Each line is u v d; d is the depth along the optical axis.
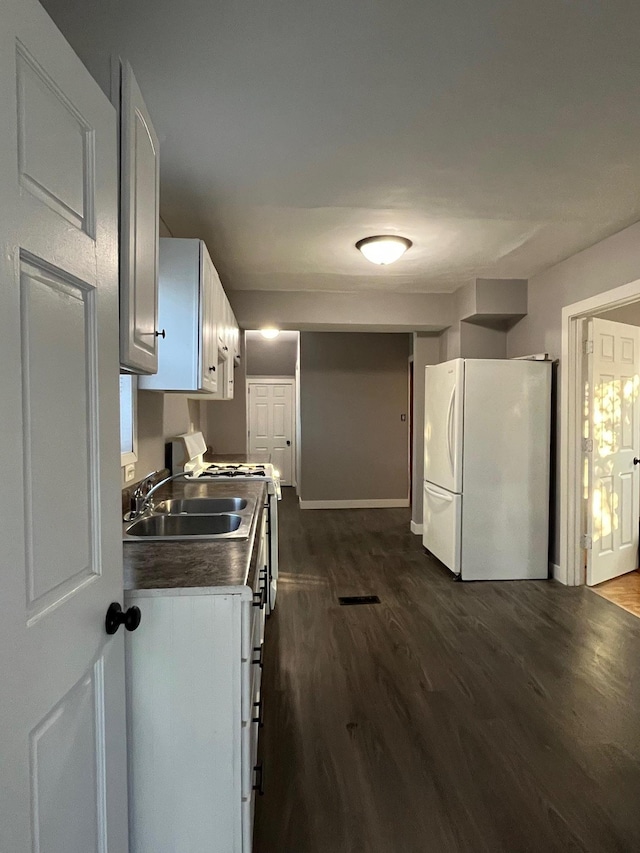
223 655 1.31
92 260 0.98
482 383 4.01
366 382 6.98
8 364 0.70
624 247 3.23
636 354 4.27
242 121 2.00
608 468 4.05
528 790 1.81
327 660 2.72
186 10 1.43
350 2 1.40
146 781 1.32
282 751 2.00
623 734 2.12
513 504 4.05
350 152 2.24
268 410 8.82
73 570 0.91
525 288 4.45
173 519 2.28
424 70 1.70
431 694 2.40
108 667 1.06
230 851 1.35
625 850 1.57
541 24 1.49
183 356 2.44
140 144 1.42
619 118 1.99
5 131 0.69
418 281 4.48
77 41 1.54
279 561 4.50
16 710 0.72
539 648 2.87
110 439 1.07
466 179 2.51
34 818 0.77
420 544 5.09
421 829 1.64
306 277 4.28
